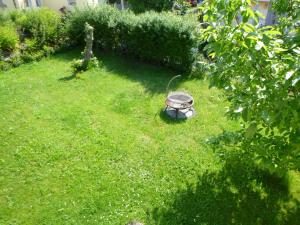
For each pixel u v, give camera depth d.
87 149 6.64
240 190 5.49
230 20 3.53
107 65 11.66
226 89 4.15
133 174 5.93
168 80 10.44
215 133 7.36
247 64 3.57
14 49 12.09
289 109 3.44
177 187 5.60
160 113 8.30
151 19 11.06
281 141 4.25
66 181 5.72
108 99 9.04
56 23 13.25
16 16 13.51
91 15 12.77
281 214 5.02
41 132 7.22
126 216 4.97
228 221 4.89
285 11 4.54
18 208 5.14
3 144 6.74
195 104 8.84
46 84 9.93
